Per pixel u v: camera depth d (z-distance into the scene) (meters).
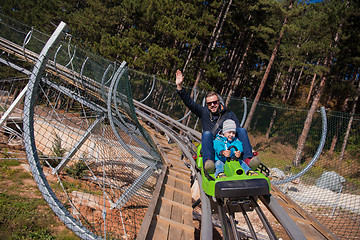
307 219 4.77
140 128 6.86
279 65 34.88
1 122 8.33
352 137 9.70
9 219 5.87
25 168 9.70
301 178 9.03
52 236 5.57
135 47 24.78
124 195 7.35
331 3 19.59
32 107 4.03
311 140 10.35
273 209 3.37
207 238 2.85
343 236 5.88
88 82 8.50
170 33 23.80
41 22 26.19
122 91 7.89
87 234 3.45
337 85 23.14
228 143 3.55
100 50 24.91
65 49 7.26
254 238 2.91
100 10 30.91
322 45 19.70
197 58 27.05
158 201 4.39
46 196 3.59
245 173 3.17
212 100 3.74
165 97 21.31
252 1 27.70
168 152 8.68
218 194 2.91
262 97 37.91
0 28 9.04
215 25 25.94
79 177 9.22
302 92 40.69
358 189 7.78
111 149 9.71
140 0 28.94
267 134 12.75
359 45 20.83
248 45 31.58
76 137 9.95
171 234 3.47
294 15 22.92
